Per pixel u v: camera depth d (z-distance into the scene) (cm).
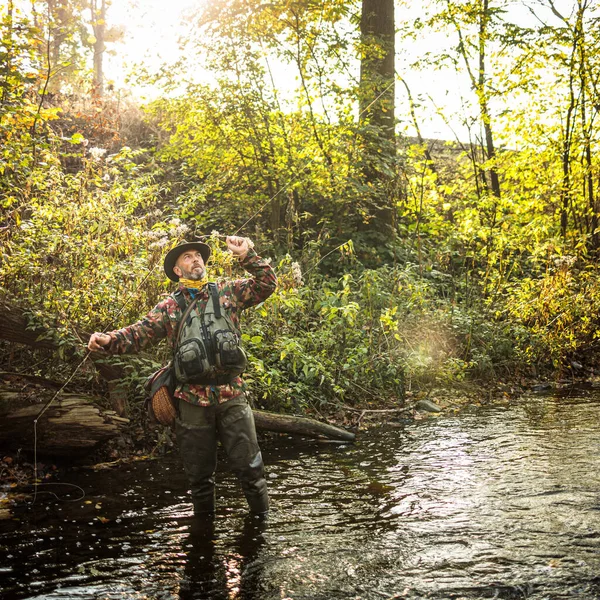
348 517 392
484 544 338
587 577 292
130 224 687
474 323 880
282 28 1069
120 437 558
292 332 726
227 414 389
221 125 1043
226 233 1012
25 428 502
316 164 975
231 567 322
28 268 572
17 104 652
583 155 1177
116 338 377
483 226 1031
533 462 494
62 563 331
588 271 1002
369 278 778
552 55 1116
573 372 895
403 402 732
